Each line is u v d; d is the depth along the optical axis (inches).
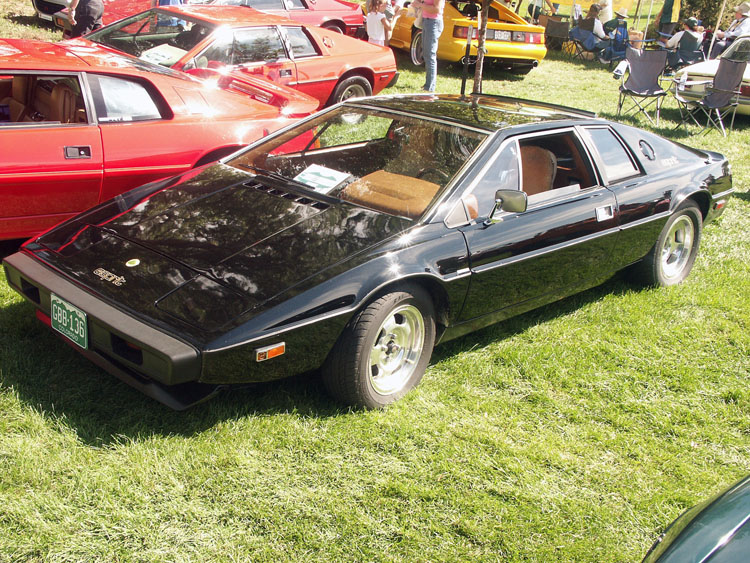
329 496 110.1
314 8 451.8
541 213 156.3
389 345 135.3
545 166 161.6
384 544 102.3
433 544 103.7
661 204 186.2
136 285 119.2
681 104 457.4
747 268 223.0
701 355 169.6
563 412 141.2
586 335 173.2
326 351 122.7
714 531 79.1
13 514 99.3
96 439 115.7
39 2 446.0
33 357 135.4
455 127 157.2
